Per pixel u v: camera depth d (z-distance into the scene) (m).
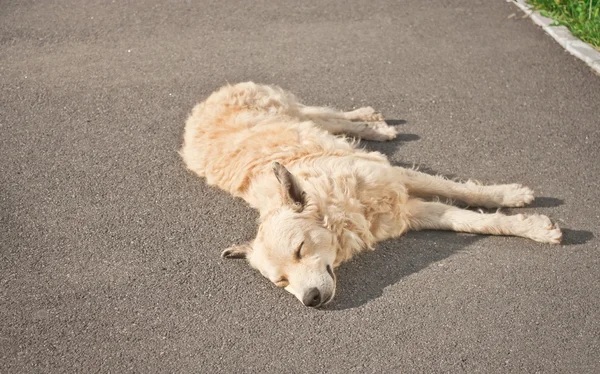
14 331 1.92
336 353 1.79
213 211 2.24
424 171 2.27
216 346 1.84
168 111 2.64
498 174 2.22
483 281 1.90
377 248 2.06
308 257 1.89
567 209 2.07
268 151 2.17
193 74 2.80
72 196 2.33
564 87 2.54
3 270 2.09
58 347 1.88
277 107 2.40
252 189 2.12
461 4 3.07
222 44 2.96
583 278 1.87
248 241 2.13
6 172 2.43
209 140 2.31
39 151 2.51
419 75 2.68
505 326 1.78
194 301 1.96
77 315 1.95
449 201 2.16
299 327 1.86
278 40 2.95
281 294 1.96
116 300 1.98
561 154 2.26
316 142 2.16
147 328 1.90
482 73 2.65
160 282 2.02
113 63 2.90
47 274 2.07
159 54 2.93
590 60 2.62
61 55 2.97
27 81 2.83
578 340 1.73
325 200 1.97
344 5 3.15
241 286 1.99
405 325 1.83
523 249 1.97
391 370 1.73
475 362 1.72
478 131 2.39
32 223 2.24
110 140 2.54
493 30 2.88
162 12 3.21
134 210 2.26
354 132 2.44
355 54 2.83
